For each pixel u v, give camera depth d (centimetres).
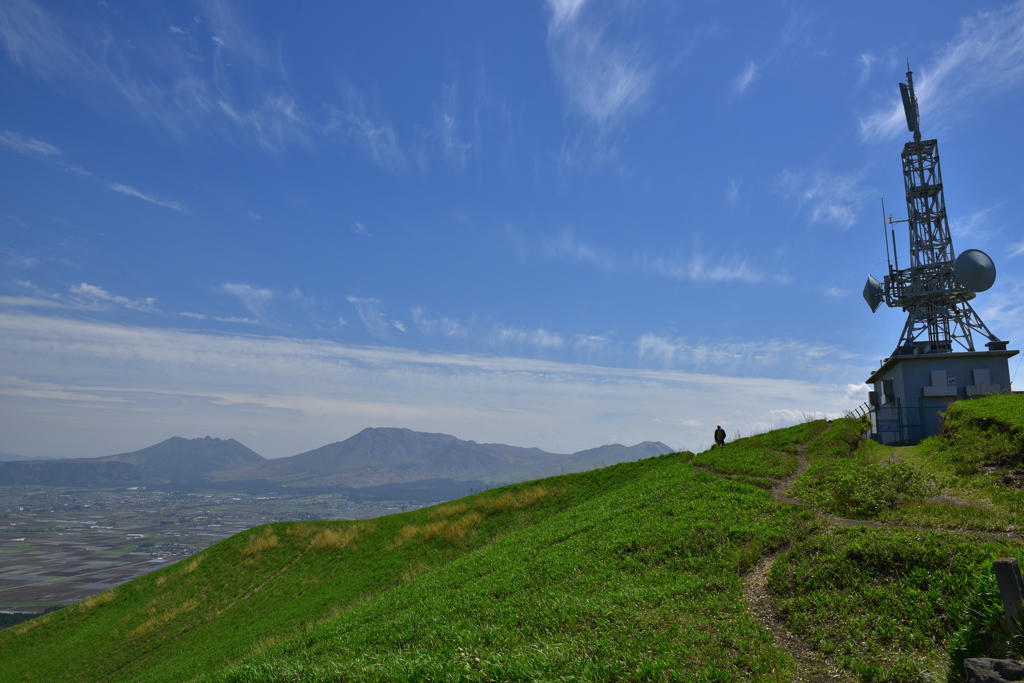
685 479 2975
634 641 1193
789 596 1375
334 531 4822
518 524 3841
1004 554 1159
